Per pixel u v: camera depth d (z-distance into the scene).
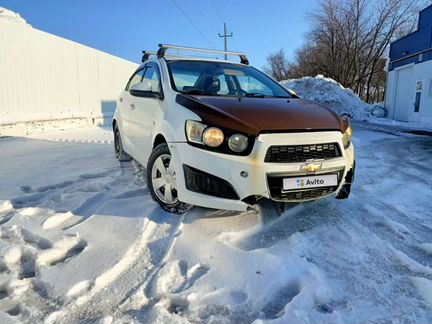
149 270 2.45
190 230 2.98
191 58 4.36
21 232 2.94
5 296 2.16
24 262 2.54
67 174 4.91
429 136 10.23
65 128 11.79
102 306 2.07
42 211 3.44
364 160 6.32
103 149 7.25
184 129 3.02
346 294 2.20
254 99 3.46
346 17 34.91
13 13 9.55
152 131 3.72
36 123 10.27
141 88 3.91
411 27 33.69
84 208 3.54
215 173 2.84
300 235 2.94
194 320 1.97
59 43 11.30
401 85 18.66
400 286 2.29
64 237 2.84
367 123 15.95
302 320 1.93
